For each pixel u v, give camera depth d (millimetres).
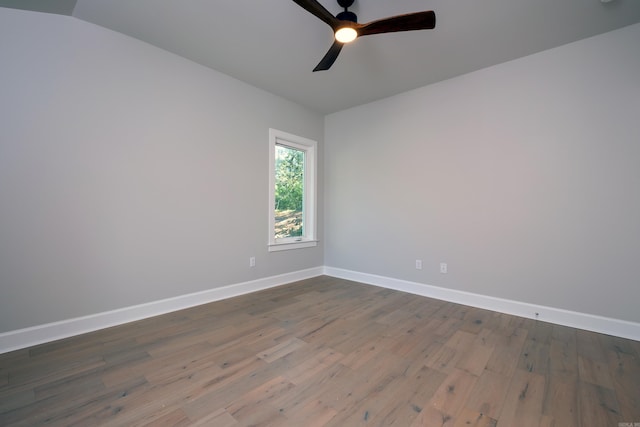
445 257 3281
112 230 2455
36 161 2107
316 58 2869
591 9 2109
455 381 1707
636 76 2287
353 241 4180
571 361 1940
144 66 2621
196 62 2969
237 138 3355
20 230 2055
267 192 3695
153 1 2076
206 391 1591
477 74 3053
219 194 3193
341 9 2135
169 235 2801
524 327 2512
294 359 1945
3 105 1992
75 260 2275
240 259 3406
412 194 3561
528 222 2756
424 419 1389
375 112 3930
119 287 2498
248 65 3018
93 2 2084
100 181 2389
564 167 2578
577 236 2521
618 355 2020
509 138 2859
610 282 2379
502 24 2295
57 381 1666
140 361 1899
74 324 2264
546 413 1438
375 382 1691
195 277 3002
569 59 2555
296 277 4102
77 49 2273
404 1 2047
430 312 2875
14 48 2033
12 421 1350
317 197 4438
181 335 2299
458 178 3186
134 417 1384
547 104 2660
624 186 2330
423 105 3469
